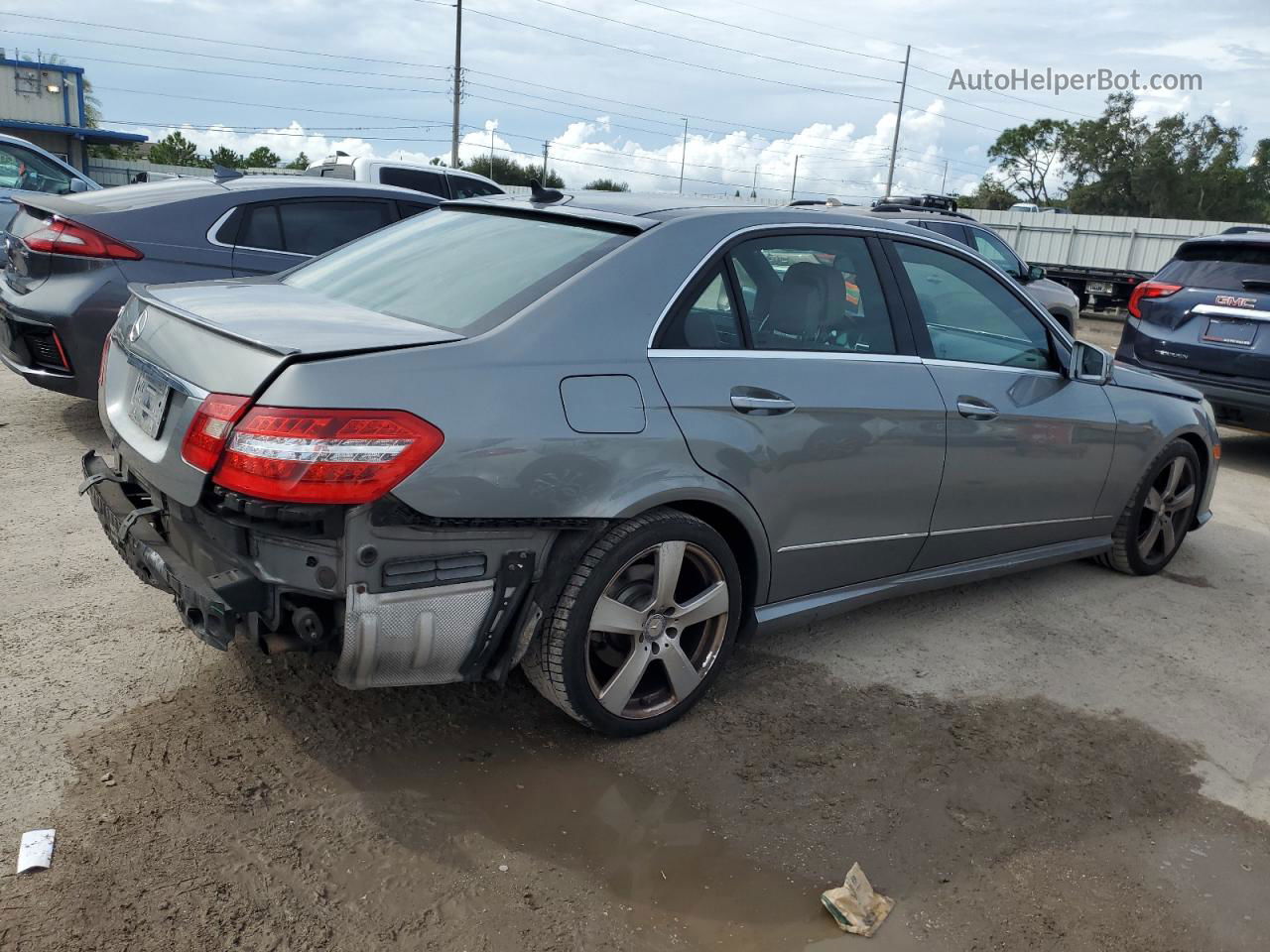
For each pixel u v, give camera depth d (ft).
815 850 8.75
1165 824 9.58
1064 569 16.62
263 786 8.90
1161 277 26.40
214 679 10.55
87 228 17.28
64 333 17.12
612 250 9.71
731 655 12.23
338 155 41.14
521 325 8.86
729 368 10.05
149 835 8.16
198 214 18.62
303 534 7.80
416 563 8.15
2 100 128.16
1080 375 13.99
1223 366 24.52
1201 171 194.90
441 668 8.66
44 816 8.25
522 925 7.59
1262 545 18.85
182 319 9.12
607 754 9.89
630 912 7.82
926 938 7.84
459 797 9.00
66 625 11.47
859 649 12.84
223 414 7.86
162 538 9.07
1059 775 10.25
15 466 16.89
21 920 7.16
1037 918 8.14
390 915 7.57
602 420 8.95
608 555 9.20
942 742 10.68
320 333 8.38
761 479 10.27
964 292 12.94
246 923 7.35
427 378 8.12
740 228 10.57
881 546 11.96
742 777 9.71
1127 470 15.14
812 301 11.10
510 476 8.37
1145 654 13.38
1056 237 84.89
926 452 11.86
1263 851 9.30
